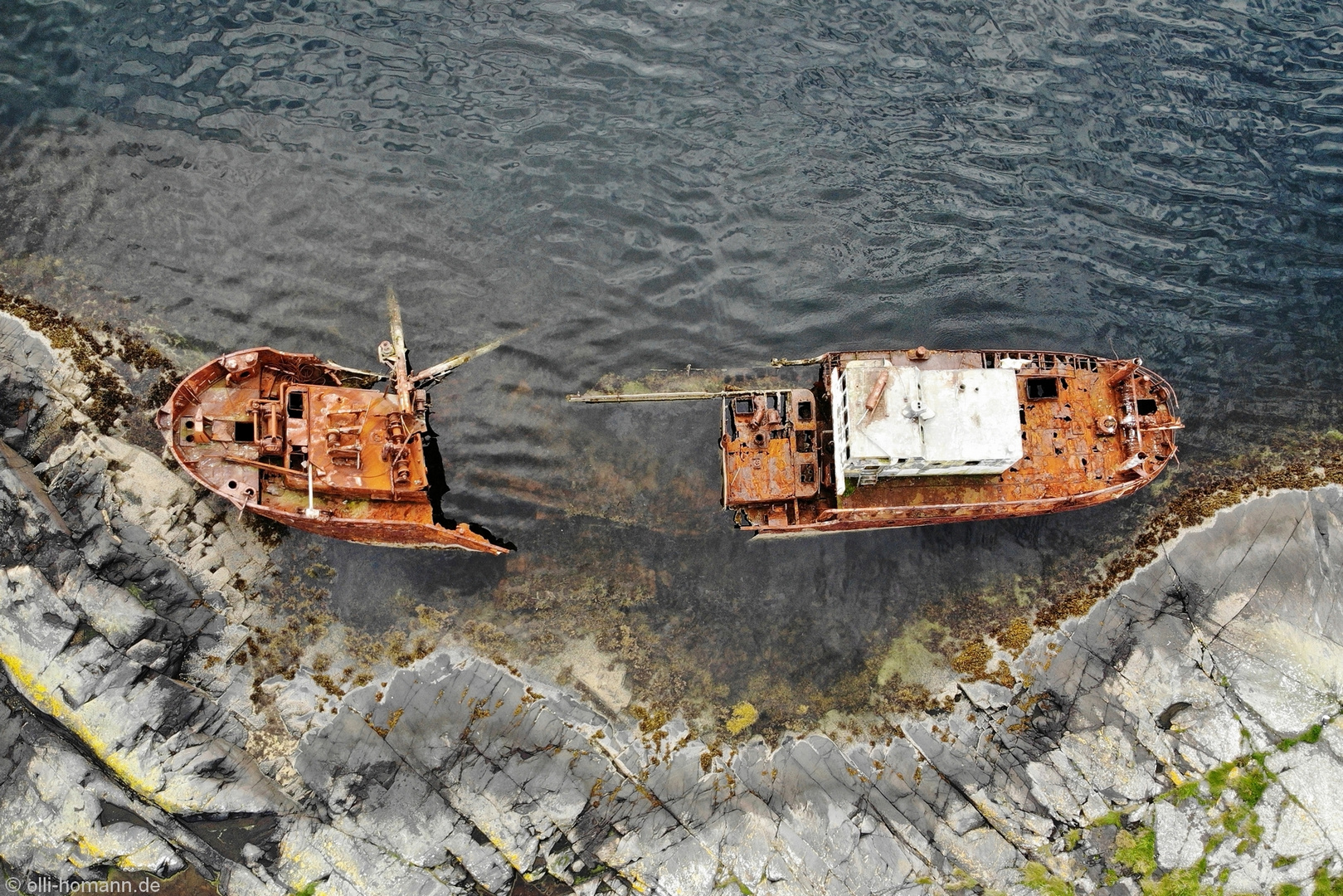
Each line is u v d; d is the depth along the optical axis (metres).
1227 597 30.50
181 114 32.06
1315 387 32.12
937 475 27.52
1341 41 35.16
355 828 27.73
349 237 31.55
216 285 31.03
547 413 30.97
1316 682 29.56
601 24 33.88
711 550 30.55
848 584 30.64
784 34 34.25
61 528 28.31
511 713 28.95
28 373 29.94
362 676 29.09
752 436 28.36
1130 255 32.53
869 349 31.42
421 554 30.03
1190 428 31.67
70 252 31.12
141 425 29.97
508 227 32.03
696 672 29.92
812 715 29.84
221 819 27.36
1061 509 30.19
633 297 31.69
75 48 32.41
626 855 28.06
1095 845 28.80
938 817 28.97
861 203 32.62
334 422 26.92
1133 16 35.28
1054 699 29.94
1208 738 29.44
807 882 27.92
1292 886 28.19
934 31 34.66
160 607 28.73
